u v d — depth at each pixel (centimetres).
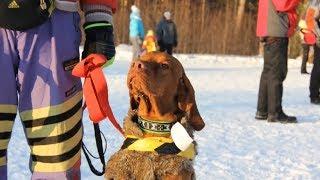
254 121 697
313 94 873
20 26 248
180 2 2548
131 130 296
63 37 261
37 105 262
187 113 299
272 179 438
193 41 2564
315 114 766
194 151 303
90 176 422
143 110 298
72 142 270
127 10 2473
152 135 295
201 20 2580
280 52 681
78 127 273
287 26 671
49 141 264
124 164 288
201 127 306
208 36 2589
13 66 258
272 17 668
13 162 454
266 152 529
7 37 254
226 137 592
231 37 2625
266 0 673
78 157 275
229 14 2633
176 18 2541
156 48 1697
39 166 268
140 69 282
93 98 263
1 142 263
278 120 689
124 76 1212
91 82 263
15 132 571
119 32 2445
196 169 456
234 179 434
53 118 262
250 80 1289
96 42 267
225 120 698
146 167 284
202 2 2591
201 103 843
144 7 2488
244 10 2688
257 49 2664
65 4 260
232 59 2289
